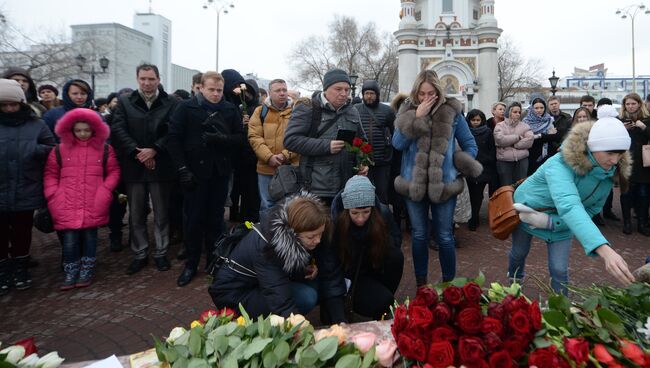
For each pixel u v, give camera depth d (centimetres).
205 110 417
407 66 3678
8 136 394
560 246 286
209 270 278
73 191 408
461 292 149
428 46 3700
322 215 240
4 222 403
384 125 508
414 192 350
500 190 305
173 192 537
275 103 497
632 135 572
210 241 444
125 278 435
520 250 312
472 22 3747
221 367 143
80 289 407
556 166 256
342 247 272
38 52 2425
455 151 362
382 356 150
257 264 245
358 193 266
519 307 145
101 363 165
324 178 347
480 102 3644
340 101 352
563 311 161
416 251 371
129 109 438
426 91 345
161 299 381
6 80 390
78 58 2075
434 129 347
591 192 256
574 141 243
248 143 504
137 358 170
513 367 133
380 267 300
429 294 150
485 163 611
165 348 155
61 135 410
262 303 251
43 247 559
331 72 353
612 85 7419
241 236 270
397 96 512
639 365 137
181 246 550
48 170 412
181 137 410
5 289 402
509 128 619
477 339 135
